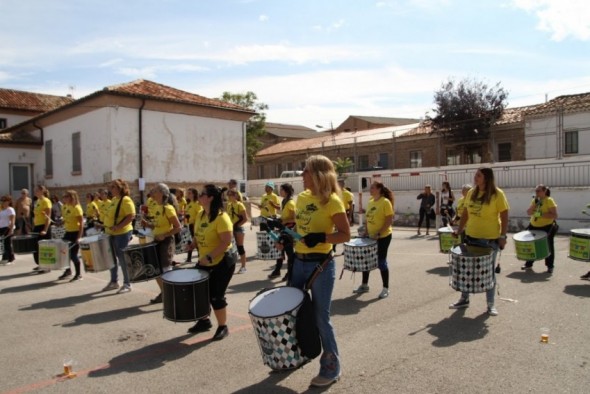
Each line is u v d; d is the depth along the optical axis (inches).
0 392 174.4
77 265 385.7
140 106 832.9
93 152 850.1
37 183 1039.6
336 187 170.7
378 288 329.1
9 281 384.8
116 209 330.3
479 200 261.0
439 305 279.4
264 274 397.7
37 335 239.5
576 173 701.9
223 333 227.0
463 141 1095.0
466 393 163.3
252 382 177.8
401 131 1311.5
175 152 884.0
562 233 666.2
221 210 221.1
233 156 976.3
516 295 297.0
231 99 1619.1
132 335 236.1
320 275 169.5
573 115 924.0
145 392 171.6
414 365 188.7
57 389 175.9
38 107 1316.4
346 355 201.5
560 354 195.9
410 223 864.3
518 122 1023.6
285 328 159.6
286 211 370.9
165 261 281.1
